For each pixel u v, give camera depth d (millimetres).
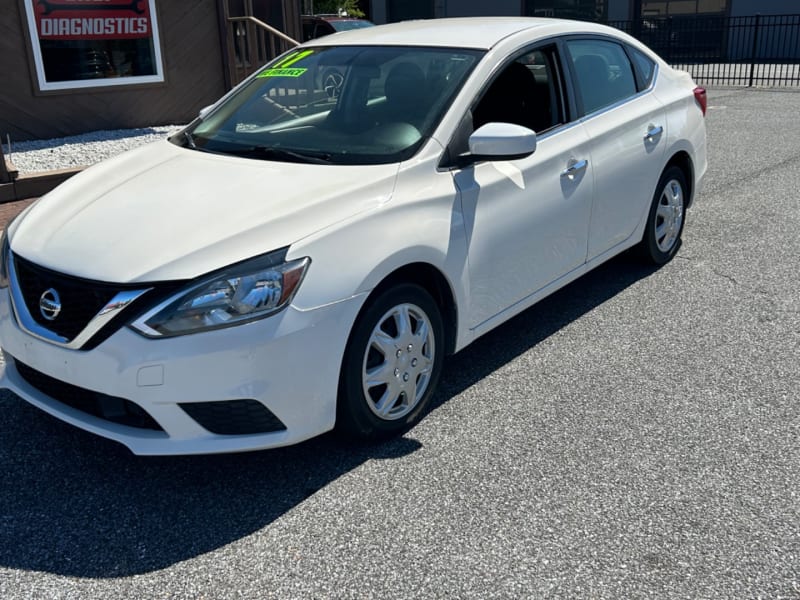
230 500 3076
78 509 3027
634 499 3047
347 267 3074
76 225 3236
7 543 2832
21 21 8820
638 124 4898
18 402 3832
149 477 3232
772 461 3293
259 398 2904
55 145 8875
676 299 5078
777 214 6938
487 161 3670
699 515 2945
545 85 4305
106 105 9789
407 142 3619
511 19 4727
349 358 3172
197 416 2891
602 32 4918
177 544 2828
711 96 15586
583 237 4508
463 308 3697
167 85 10336
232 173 3535
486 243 3748
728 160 9211
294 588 2605
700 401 3795
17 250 3229
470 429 3568
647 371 4109
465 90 3795
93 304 2879
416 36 4336
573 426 3582
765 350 4332
